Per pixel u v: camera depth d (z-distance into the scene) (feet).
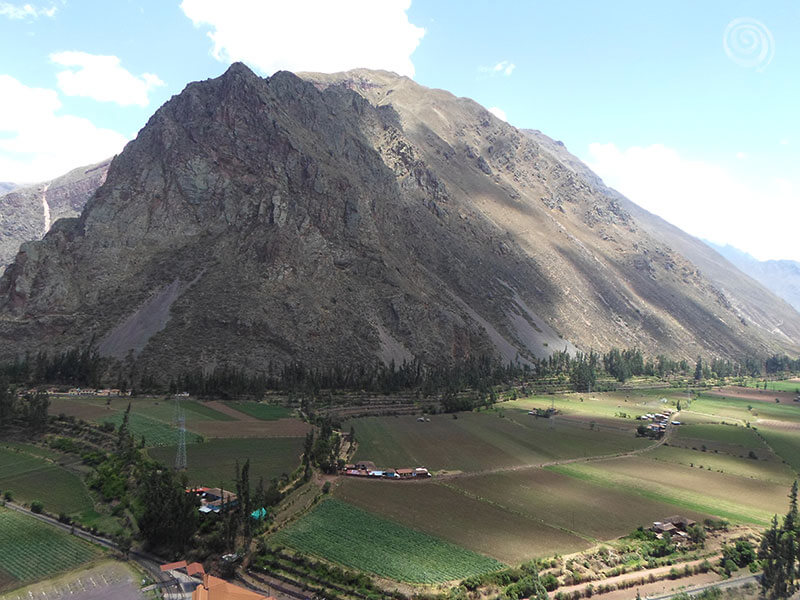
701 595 221.66
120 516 278.87
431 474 362.74
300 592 214.07
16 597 207.92
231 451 382.01
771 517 307.78
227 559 234.38
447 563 234.99
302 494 312.71
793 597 228.43
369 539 256.73
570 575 229.25
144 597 210.38
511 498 321.32
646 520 294.66
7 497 296.71
